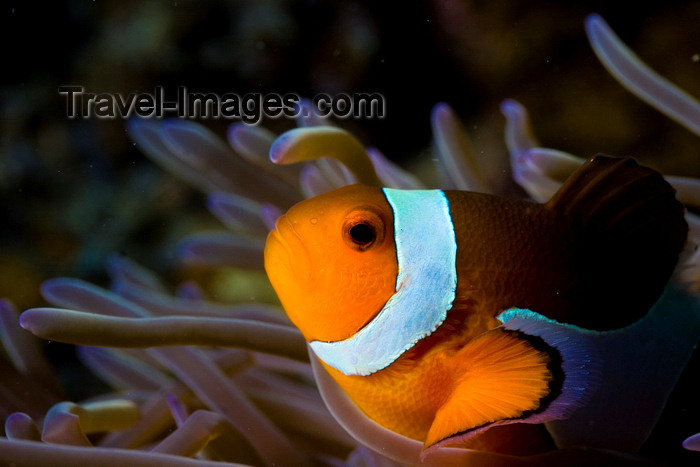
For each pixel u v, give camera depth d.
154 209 0.34
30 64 0.34
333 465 0.19
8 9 0.33
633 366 0.16
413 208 0.16
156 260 0.34
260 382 0.21
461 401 0.15
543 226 0.16
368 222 0.16
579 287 0.16
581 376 0.15
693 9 0.29
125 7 0.32
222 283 0.32
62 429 0.17
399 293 0.16
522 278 0.16
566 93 0.31
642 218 0.16
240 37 0.32
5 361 0.19
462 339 0.16
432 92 0.34
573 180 0.16
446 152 0.22
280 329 0.18
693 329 0.16
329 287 0.16
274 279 0.16
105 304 0.20
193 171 0.25
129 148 0.34
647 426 0.16
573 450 0.16
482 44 0.32
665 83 0.21
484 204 0.16
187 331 0.17
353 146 0.18
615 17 0.30
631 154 0.31
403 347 0.16
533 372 0.15
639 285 0.16
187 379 0.19
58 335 0.16
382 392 0.16
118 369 0.22
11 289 0.33
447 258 0.16
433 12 0.32
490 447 0.16
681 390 0.16
